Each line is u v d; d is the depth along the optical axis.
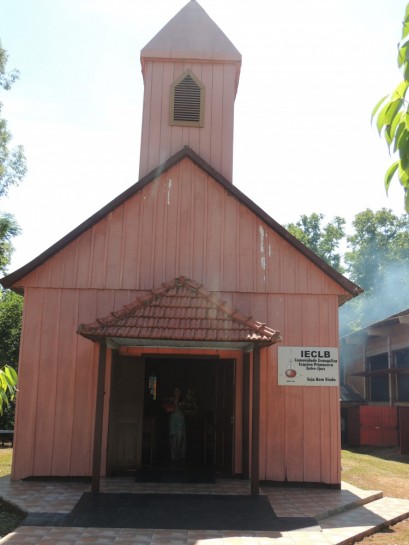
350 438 24.36
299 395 12.29
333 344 12.47
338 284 12.71
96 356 12.30
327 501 10.49
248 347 11.68
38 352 12.27
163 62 15.31
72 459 11.88
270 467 11.98
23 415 12.01
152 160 14.73
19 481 11.72
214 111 15.09
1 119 31.09
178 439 14.27
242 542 7.79
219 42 15.41
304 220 49.97
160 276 12.73
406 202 3.37
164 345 11.77
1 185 31.73
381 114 3.23
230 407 12.40
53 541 7.70
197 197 13.16
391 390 23.44
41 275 12.57
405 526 9.42
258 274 12.80
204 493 10.57
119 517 8.91
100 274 12.65
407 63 3.14
